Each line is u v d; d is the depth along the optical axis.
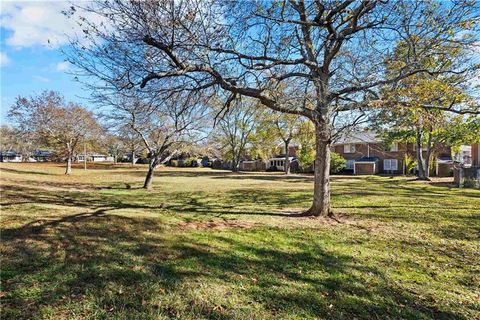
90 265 4.56
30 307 3.31
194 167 57.81
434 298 3.99
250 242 6.20
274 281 4.31
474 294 4.13
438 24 7.00
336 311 3.55
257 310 3.48
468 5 6.68
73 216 7.50
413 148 36.84
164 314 3.30
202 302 3.60
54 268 4.37
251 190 17.27
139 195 14.19
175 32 6.06
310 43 8.03
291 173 40.47
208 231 6.97
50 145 27.41
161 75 6.12
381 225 8.05
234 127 42.75
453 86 7.73
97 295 3.65
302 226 7.75
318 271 4.77
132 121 15.70
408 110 7.61
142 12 5.66
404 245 6.28
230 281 4.25
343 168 40.47
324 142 8.85
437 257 5.59
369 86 7.68
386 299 3.91
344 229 7.52
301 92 8.16
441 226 8.00
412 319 3.45
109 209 9.19
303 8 7.68
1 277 3.99
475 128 18.48
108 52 6.15
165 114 13.74
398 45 7.81
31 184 16.17
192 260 5.01
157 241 5.95
